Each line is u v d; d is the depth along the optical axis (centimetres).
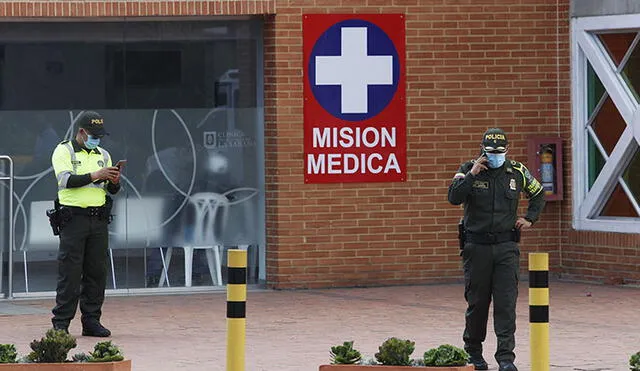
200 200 3247
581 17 3238
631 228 3161
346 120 3198
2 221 3150
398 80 3219
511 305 2066
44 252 3184
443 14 3234
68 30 3177
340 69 3194
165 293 3225
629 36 3167
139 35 3203
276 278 3188
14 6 3066
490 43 3256
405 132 3228
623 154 3156
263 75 3231
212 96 3241
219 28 3228
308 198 3184
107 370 1869
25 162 3170
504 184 2077
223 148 3247
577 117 3266
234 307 1819
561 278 3316
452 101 3247
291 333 2505
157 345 2359
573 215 3288
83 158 2472
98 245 2480
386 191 3219
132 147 3212
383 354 1856
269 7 3153
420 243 3238
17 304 3042
